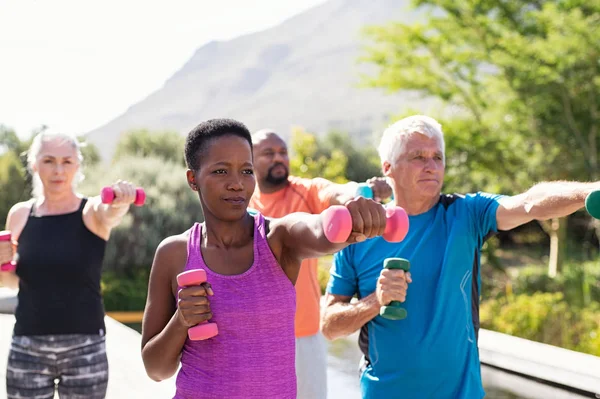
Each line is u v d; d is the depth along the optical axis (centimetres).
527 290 1112
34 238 322
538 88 1140
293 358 188
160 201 1469
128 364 578
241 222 192
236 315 180
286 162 391
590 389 471
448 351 255
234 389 179
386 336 262
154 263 196
